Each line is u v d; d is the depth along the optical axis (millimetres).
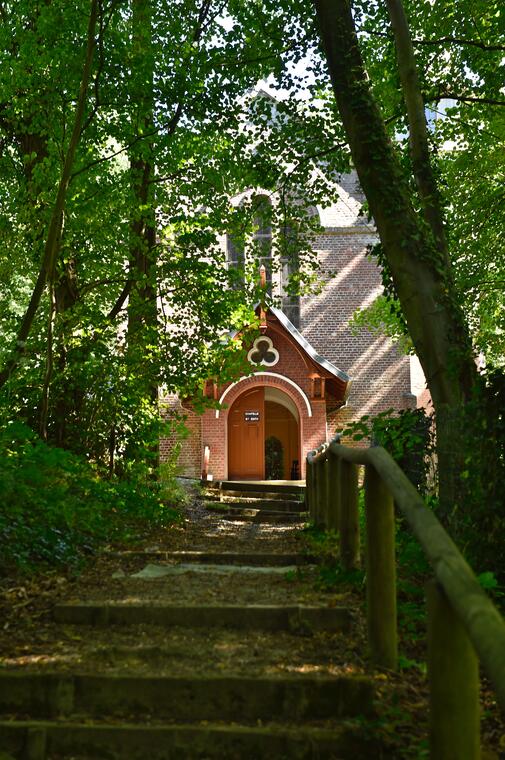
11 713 3656
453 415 6828
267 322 24156
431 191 9328
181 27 13812
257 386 24672
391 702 3666
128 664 4008
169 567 6559
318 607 4730
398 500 3270
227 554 7125
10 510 6504
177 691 3676
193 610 4777
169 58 13414
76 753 3381
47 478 8078
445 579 2406
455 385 7691
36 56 12016
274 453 27891
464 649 2586
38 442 9258
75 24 12148
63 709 3664
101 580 5914
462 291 15367
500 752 3492
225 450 24078
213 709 3656
